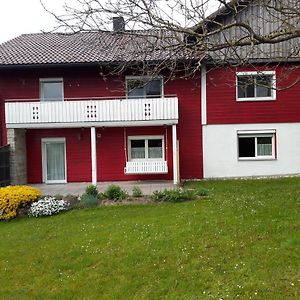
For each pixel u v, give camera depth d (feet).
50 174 64.34
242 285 17.63
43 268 22.31
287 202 33.22
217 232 25.00
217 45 24.53
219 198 37.99
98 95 62.39
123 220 31.19
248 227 25.46
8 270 22.44
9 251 25.73
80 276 20.76
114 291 18.70
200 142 62.44
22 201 37.01
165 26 23.65
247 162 62.08
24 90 62.85
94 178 57.67
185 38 25.18
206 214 30.32
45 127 58.59
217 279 18.60
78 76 62.64
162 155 63.10
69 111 57.93
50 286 20.11
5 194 36.65
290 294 16.49
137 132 62.90
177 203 37.58
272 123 61.82
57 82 63.57
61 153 64.34
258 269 19.03
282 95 61.52
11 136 59.26
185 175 62.59
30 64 58.80
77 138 63.67
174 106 57.31
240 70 59.31
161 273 19.93
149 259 21.83
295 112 61.62
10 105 58.34
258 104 61.82
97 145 63.31
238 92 61.98
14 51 64.69
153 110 57.47
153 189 51.13
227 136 62.18
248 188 46.57
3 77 62.75
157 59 27.17
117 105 57.57
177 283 18.71
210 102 62.03
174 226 27.48
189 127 62.49
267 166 62.13
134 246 24.00
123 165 63.10
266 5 25.89
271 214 28.63
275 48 57.57
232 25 23.35
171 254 22.18
